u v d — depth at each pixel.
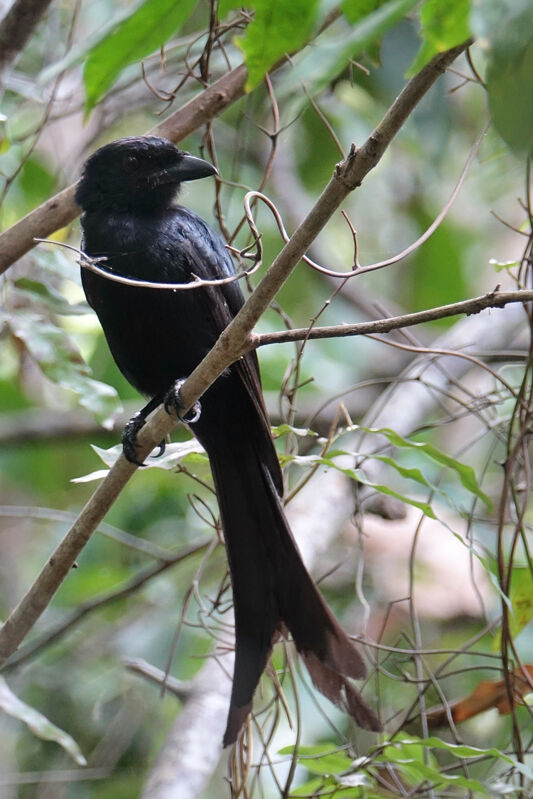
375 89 11.50
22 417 13.20
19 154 10.95
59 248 9.58
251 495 7.38
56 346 8.32
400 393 11.78
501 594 6.77
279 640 7.34
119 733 10.75
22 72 11.30
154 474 12.64
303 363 13.73
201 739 8.16
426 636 10.68
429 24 4.09
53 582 6.57
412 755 7.39
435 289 15.20
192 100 8.69
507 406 10.99
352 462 10.31
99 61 5.82
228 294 8.26
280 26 4.52
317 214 5.25
